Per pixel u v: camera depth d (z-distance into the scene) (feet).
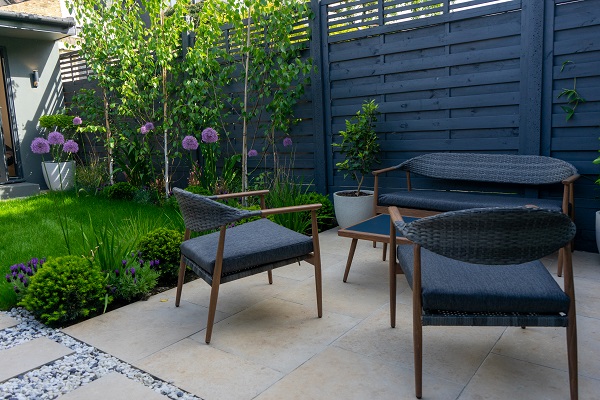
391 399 5.84
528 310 5.64
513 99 12.19
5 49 23.85
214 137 17.11
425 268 6.57
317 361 6.84
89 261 9.64
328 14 15.24
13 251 12.05
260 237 8.52
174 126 20.44
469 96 12.91
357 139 14.17
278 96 16.01
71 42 30.35
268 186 17.25
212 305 7.46
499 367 6.53
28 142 25.03
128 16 19.35
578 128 11.48
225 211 7.29
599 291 9.20
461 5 12.64
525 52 11.82
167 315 8.77
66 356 7.23
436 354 6.95
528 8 11.60
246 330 8.00
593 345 7.06
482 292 5.70
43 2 27.96
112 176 22.44
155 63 19.83
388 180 14.88
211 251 7.94
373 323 8.14
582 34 11.07
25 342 7.75
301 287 10.09
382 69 14.34
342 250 12.89
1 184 23.50
